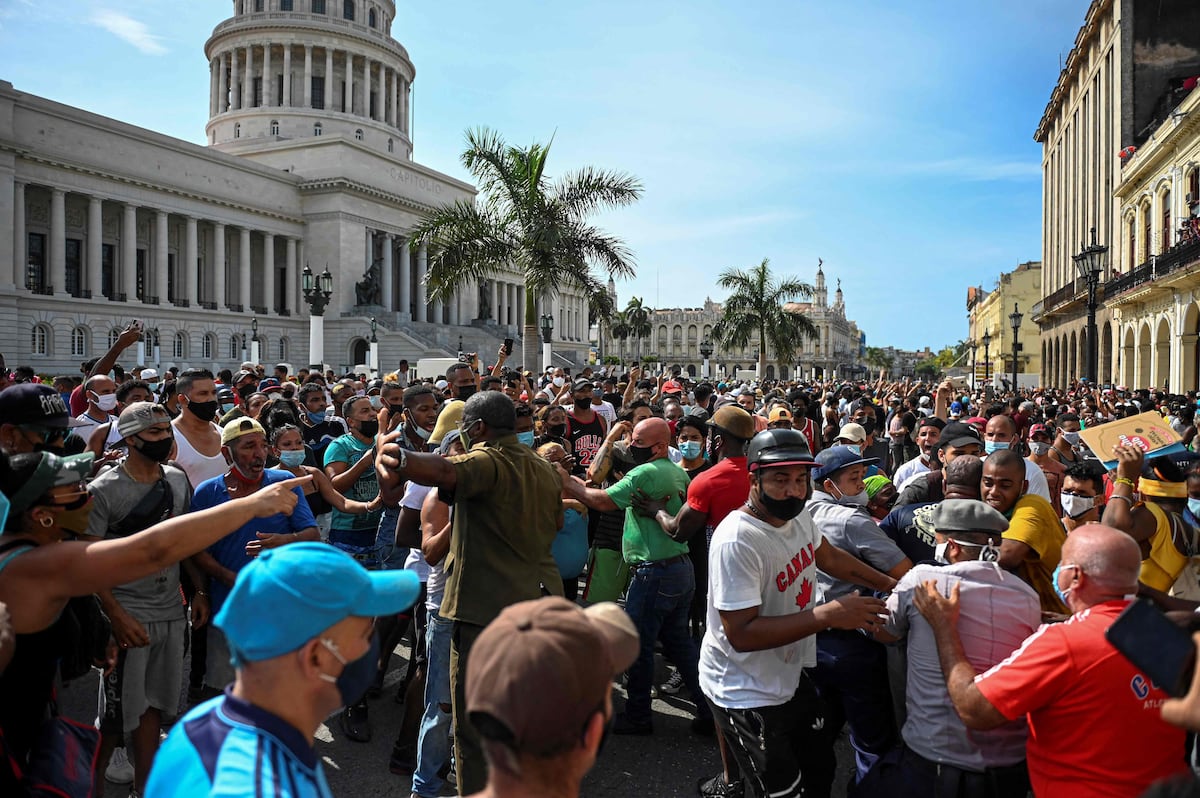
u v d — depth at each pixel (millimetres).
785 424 8977
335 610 1782
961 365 134750
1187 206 26422
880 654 4152
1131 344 33062
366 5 80938
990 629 3348
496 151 20750
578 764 1604
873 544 4293
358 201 66562
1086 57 43000
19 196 47938
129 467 4434
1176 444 5043
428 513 4785
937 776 3410
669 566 5383
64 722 2910
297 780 1676
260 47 75500
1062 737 2811
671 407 9477
